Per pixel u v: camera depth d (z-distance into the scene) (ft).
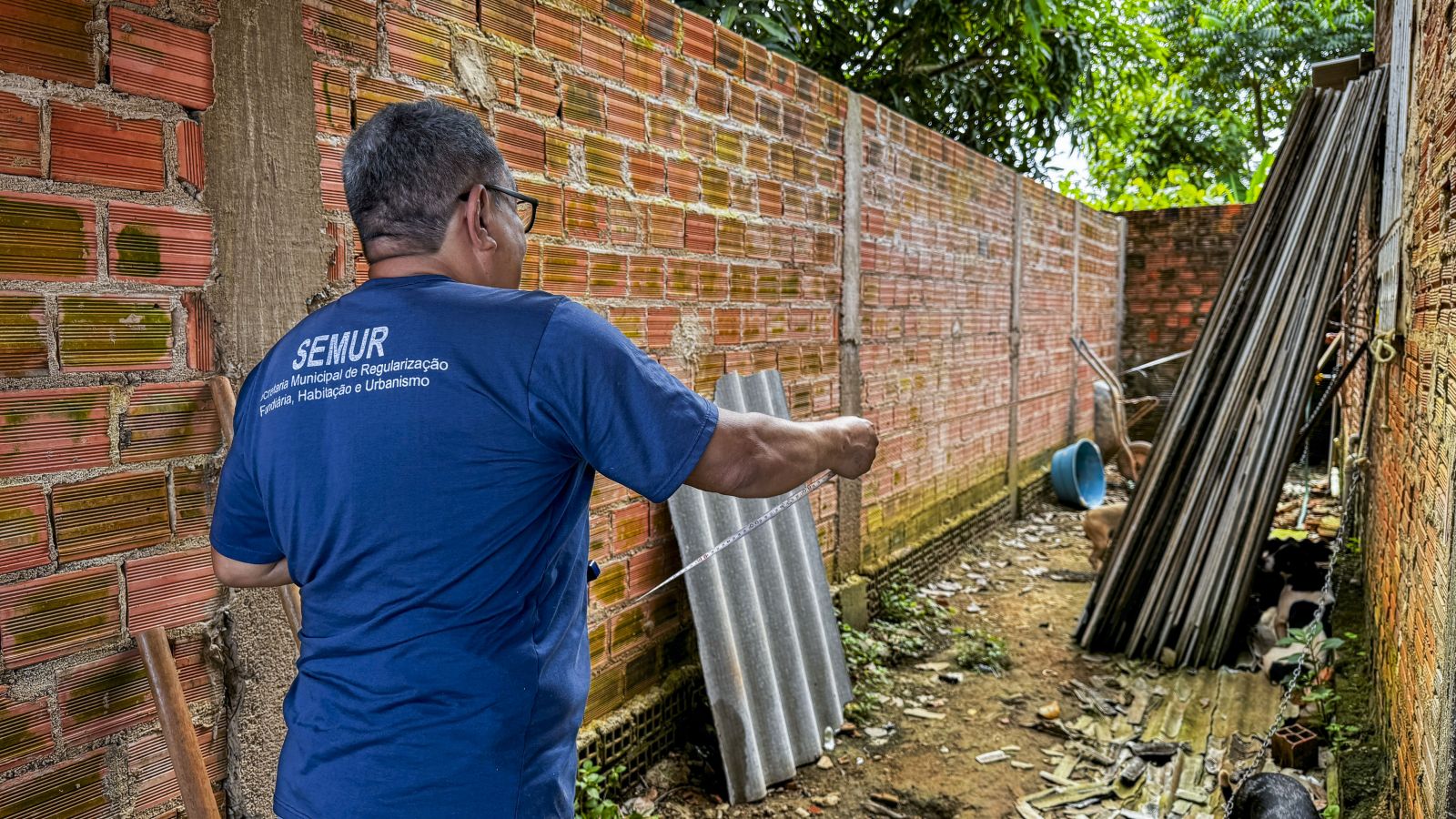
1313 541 16.11
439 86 7.63
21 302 5.18
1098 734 11.81
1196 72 47.39
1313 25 46.11
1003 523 22.15
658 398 4.20
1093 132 35.88
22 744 5.33
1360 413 17.04
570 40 8.93
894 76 22.33
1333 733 10.38
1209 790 10.41
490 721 4.06
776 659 11.15
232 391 6.16
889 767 11.02
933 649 14.67
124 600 5.75
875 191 14.99
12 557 5.24
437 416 3.98
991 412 21.09
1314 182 13.92
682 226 10.58
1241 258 14.24
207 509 6.14
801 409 13.23
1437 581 6.44
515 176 8.35
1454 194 6.61
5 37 5.01
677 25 10.40
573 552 4.58
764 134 12.05
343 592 4.18
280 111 6.40
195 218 5.93
